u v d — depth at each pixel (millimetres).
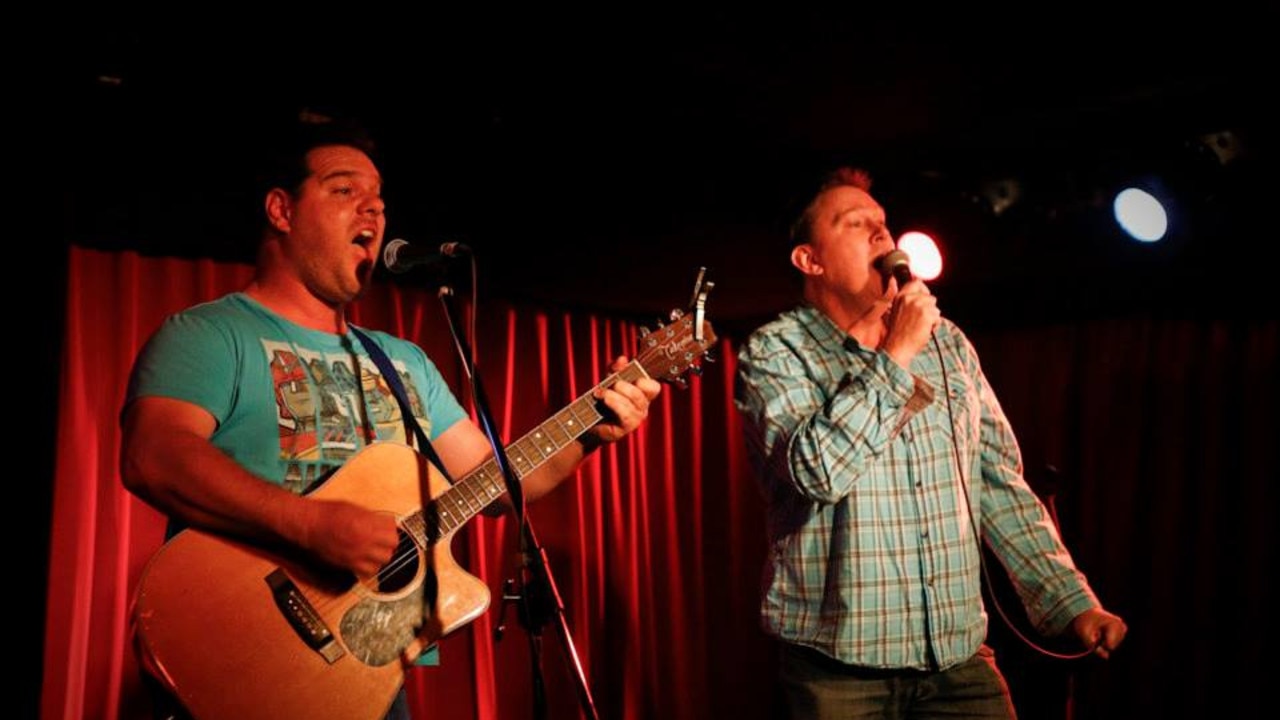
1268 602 5188
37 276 3578
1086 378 5699
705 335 2330
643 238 4711
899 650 2275
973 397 2541
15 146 3271
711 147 4078
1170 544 5410
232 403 1965
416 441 2211
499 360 5188
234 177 3557
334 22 3059
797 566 2363
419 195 4109
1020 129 4098
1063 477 5645
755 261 5059
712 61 3479
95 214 3680
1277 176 4008
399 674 1939
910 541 2328
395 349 2312
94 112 3203
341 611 1917
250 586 1872
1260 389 5277
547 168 4035
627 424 2236
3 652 3475
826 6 3172
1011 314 5891
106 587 3748
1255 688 5160
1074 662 3408
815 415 2299
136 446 1849
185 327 1988
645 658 5695
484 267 4902
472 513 2113
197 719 1795
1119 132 4117
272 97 3342
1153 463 5520
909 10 3219
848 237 2611
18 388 3545
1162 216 4219
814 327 2578
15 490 3533
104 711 3686
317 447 2027
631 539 5727
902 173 4379
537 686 1947
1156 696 5355
